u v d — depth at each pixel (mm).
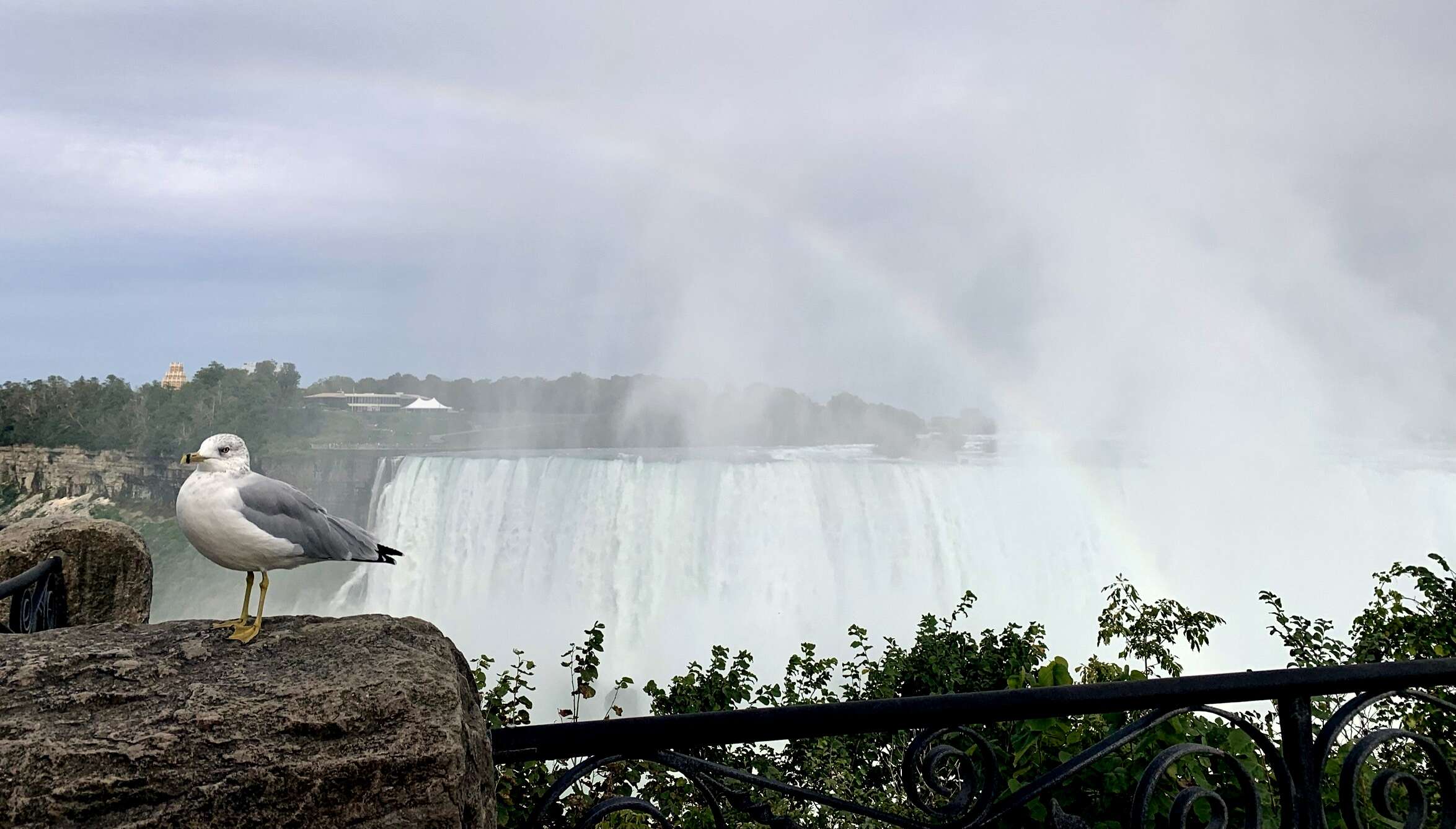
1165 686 2449
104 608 7320
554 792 2254
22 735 1911
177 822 1834
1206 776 3820
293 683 2119
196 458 2770
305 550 2803
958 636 11320
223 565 2805
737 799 2371
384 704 2066
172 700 2039
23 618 5215
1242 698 2504
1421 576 7727
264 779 1884
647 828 5379
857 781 7645
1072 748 3895
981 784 2738
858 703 2320
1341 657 8156
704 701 9148
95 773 1849
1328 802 3959
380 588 35750
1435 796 4809
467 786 2039
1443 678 2668
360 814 1912
